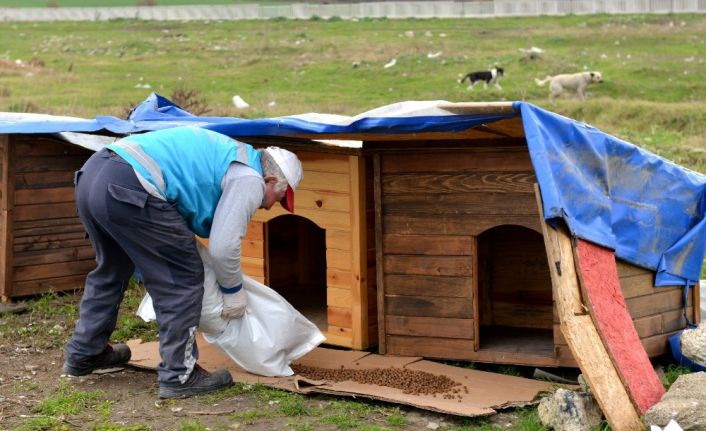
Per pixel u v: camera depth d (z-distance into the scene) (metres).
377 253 6.17
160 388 5.38
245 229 5.28
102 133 7.79
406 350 6.15
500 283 6.71
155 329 7.01
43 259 7.99
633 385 4.64
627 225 5.52
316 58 34.44
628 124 19.55
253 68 33.03
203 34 46.41
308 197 6.47
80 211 5.36
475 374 5.71
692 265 5.96
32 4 78.88
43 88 28.59
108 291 5.74
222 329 5.59
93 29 52.47
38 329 7.08
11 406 5.29
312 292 7.85
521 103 4.77
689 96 23.61
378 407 5.15
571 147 4.99
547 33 39.66
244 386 5.50
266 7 61.22
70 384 5.67
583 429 4.58
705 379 4.67
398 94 26.16
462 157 5.86
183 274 5.30
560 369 5.81
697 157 15.48
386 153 6.08
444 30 43.91
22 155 7.84
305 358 6.15
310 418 5.02
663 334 5.87
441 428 4.85
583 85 22.83
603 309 4.79
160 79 30.84
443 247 5.97
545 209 4.68
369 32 44.34
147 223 5.12
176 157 5.20
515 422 4.92
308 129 5.66
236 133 6.05
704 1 49.72
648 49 32.97
